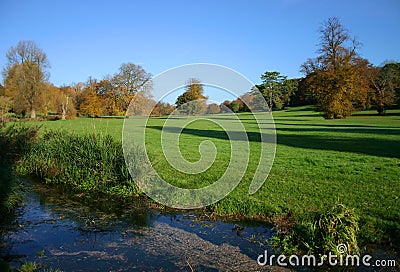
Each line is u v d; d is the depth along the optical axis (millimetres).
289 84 55156
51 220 7223
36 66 43469
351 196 7812
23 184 10070
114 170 9836
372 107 47094
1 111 19641
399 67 44031
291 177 10008
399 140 17984
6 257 5383
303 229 5703
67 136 12734
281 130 26438
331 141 19031
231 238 6141
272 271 4891
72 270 4941
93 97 40000
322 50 40594
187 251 5621
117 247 5809
